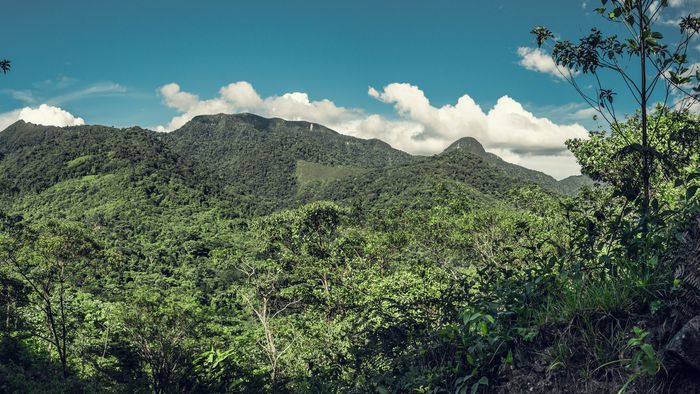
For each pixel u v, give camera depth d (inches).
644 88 141.9
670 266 92.2
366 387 128.6
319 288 1214.3
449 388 107.7
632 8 141.6
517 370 100.7
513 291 114.7
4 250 1010.1
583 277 106.7
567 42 154.3
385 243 1169.4
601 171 608.4
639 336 77.6
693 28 134.6
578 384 87.4
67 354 1226.0
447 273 647.8
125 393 787.4
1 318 1325.0
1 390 842.8
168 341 756.6
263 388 543.5
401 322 136.7
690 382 74.0
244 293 1179.3
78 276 1460.4
